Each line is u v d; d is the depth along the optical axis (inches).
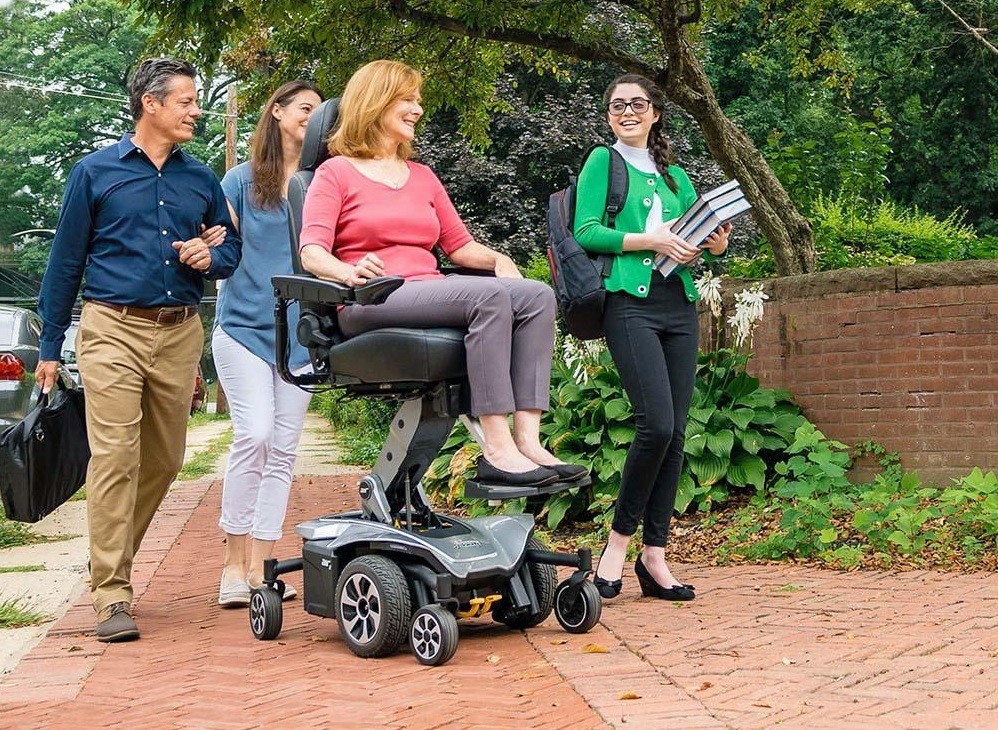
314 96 212.8
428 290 160.6
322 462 549.6
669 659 156.6
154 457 203.9
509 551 171.3
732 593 205.3
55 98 1968.5
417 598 166.7
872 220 500.7
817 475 265.1
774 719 126.5
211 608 212.8
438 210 182.5
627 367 197.5
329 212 171.6
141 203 193.9
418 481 179.9
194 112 195.5
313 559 177.9
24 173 1950.1
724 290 324.5
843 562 224.8
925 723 122.6
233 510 212.1
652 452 196.9
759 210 362.6
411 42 410.0
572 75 796.6
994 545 227.8
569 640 171.5
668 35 335.3
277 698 146.9
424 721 133.2
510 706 138.6
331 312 170.9
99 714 142.9
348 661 165.5
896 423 280.1
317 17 383.6
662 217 202.2
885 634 166.6
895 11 1032.8
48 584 241.6
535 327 161.9
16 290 1967.3
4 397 366.9
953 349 273.1
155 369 195.9
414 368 159.2
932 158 1130.7
